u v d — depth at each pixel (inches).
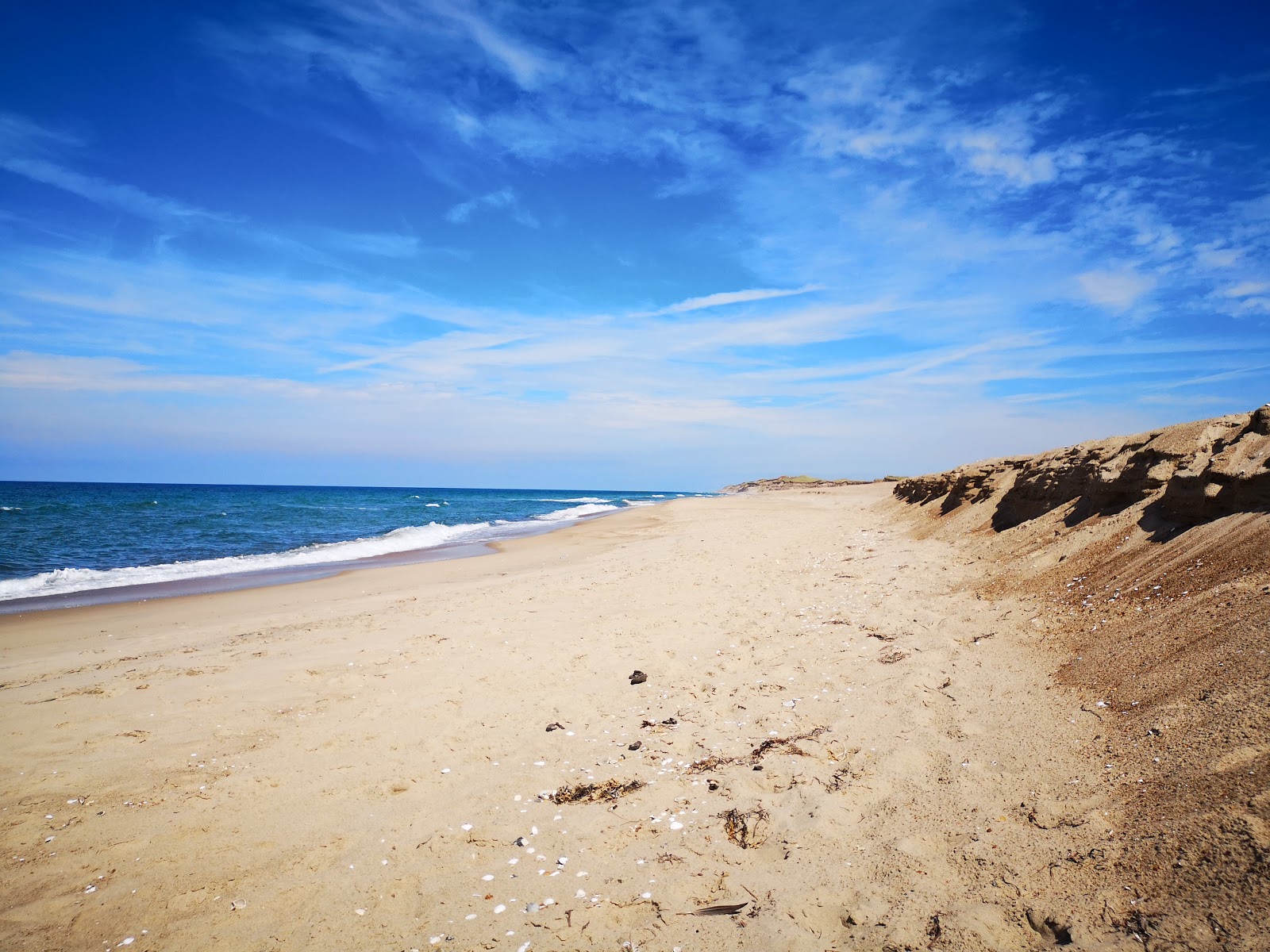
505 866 145.4
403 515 1715.1
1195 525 241.0
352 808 172.1
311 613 414.0
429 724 221.9
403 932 126.7
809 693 219.5
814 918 118.1
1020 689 189.9
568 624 339.3
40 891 142.6
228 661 296.7
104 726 224.8
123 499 2386.8
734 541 625.6
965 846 128.1
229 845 157.1
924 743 171.6
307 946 124.3
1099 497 315.3
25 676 292.5
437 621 361.7
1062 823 127.4
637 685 251.3
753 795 163.2
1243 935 89.0
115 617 430.0
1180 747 134.6
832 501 1241.4
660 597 387.9
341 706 238.8
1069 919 103.7
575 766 190.4
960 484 528.4
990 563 330.6
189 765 195.9
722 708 219.8
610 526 1034.1
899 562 390.3
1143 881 105.7
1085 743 152.2
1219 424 285.0
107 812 171.8
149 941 127.3
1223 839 104.8
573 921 126.3
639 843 150.6
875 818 144.7
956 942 105.0
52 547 852.0
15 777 190.1
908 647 242.7
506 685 255.6
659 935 120.1
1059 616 234.5
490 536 1034.7
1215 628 171.3
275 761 197.5
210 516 1501.0
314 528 1227.2
